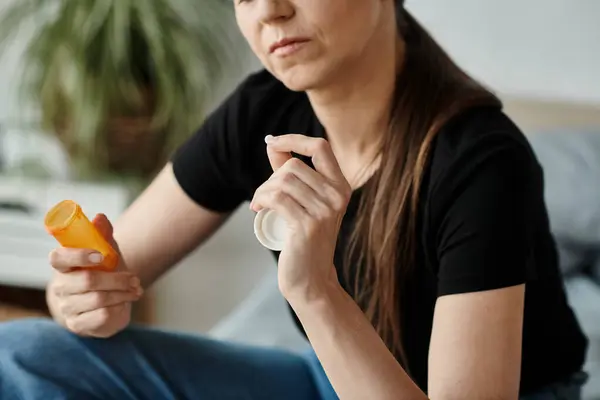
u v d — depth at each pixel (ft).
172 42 6.20
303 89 2.81
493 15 6.36
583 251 5.31
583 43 6.20
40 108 6.46
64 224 2.73
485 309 2.52
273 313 5.07
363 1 2.67
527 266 2.60
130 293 2.94
